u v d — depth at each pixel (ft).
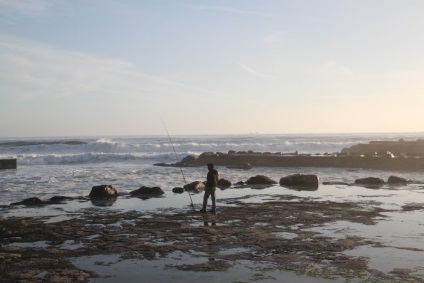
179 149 212.23
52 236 41.22
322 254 33.73
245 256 33.40
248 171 129.90
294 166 145.79
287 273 28.96
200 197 70.69
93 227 45.68
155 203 63.72
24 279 28.22
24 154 180.75
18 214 54.44
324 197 69.15
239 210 56.18
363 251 34.55
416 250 34.73
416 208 56.75
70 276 28.73
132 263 31.89
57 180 98.48
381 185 87.86
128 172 120.16
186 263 31.71
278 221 48.11
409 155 158.20
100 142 203.10
